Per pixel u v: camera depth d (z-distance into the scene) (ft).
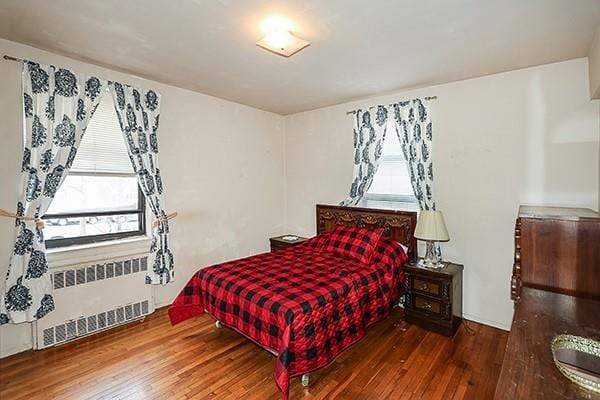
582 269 5.37
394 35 7.15
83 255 9.20
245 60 8.73
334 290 7.93
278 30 6.81
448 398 6.68
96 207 9.87
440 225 9.95
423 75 9.86
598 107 8.18
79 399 6.58
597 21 6.47
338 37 7.26
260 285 8.19
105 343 8.86
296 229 15.72
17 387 6.93
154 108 10.61
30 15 6.45
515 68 9.22
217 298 8.63
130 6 6.04
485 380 7.27
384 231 11.66
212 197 12.80
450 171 10.69
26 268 7.96
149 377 7.36
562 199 8.73
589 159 8.33
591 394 3.04
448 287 9.32
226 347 8.73
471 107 10.19
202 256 12.51
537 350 3.83
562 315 4.72
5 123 7.95
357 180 12.84
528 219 5.79
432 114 11.02
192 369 7.70
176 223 11.60
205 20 6.54
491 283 10.00
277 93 12.00
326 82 10.61
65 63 8.71
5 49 7.80
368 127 12.55
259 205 14.79
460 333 9.57
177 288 11.70
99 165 9.81
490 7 5.97
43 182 8.28
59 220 9.18
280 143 15.81
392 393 6.86
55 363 7.84
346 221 13.03
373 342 9.06
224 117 13.08
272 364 7.95
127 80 10.03
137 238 10.59
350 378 7.41
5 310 7.74
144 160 10.36
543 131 8.97
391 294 9.82
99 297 9.48
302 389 7.02
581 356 3.80
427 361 8.08
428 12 6.15
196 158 12.16
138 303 10.37
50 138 8.38
